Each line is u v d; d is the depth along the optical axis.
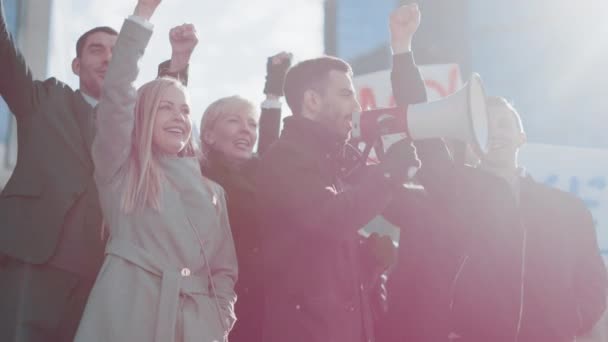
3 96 3.04
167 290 2.49
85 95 3.42
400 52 3.39
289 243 2.75
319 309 2.66
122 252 2.51
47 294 2.86
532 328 3.46
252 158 3.49
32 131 3.00
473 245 3.30
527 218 3.59
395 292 3.17
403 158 2.72
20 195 2.91
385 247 2.87
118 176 2.62
